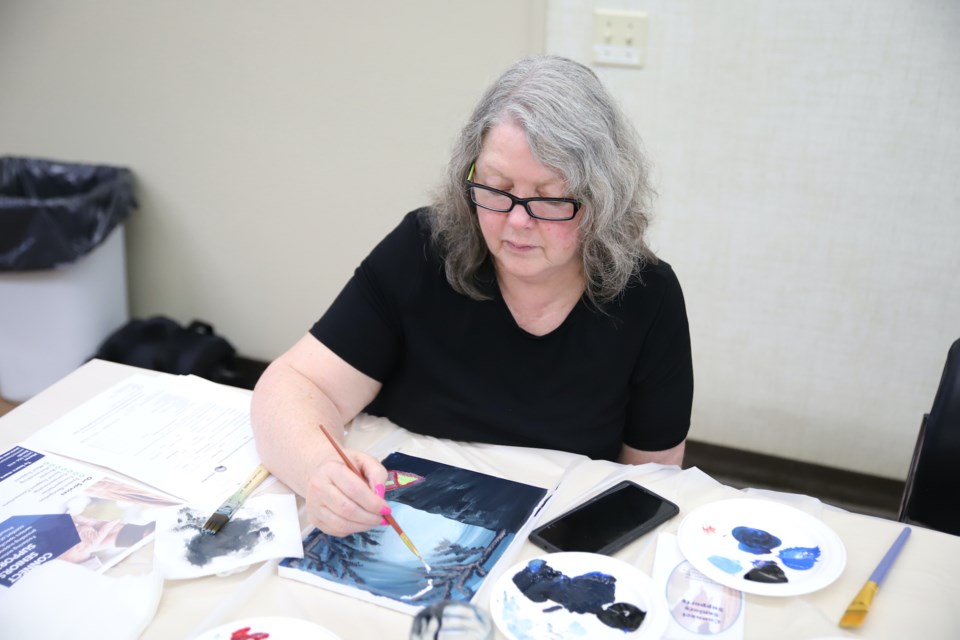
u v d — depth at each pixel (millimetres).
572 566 898
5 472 1059
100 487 1037
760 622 834
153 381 1295
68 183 2596
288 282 2613
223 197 2557
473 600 863
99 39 2453
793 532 957
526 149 1008
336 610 860
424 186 2365
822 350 2191
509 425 1211
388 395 1273
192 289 2715
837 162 1992
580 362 1211
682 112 2053
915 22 1818
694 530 960
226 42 2355
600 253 1138
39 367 2502
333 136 2383
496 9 2107
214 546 936
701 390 2346
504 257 1094
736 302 2215
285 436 1061
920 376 2133
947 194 1941
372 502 933
